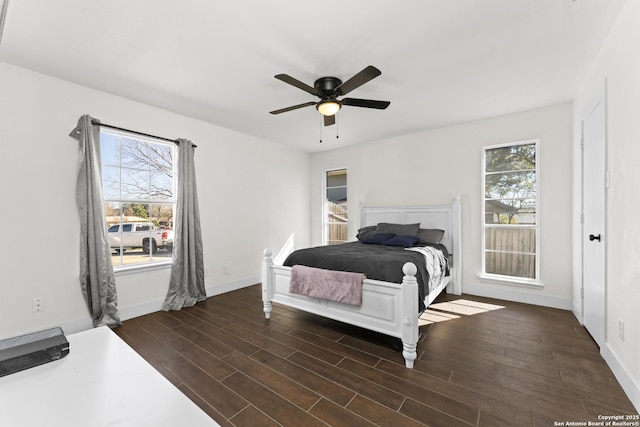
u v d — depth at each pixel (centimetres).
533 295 343
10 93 235
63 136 262
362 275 243
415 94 298
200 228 368
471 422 149
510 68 246
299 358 219
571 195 320
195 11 176
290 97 305
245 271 441
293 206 535
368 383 185
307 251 318
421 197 432
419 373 197
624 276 177
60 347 113
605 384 180
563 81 270
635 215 163
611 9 175
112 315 284
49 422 79
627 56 172
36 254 247
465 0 166
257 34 199
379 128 415
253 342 247
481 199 380
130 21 185
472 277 387
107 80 265
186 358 219
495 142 368
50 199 254
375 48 215
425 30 194
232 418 154
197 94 297
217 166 399
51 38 202
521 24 188
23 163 241
